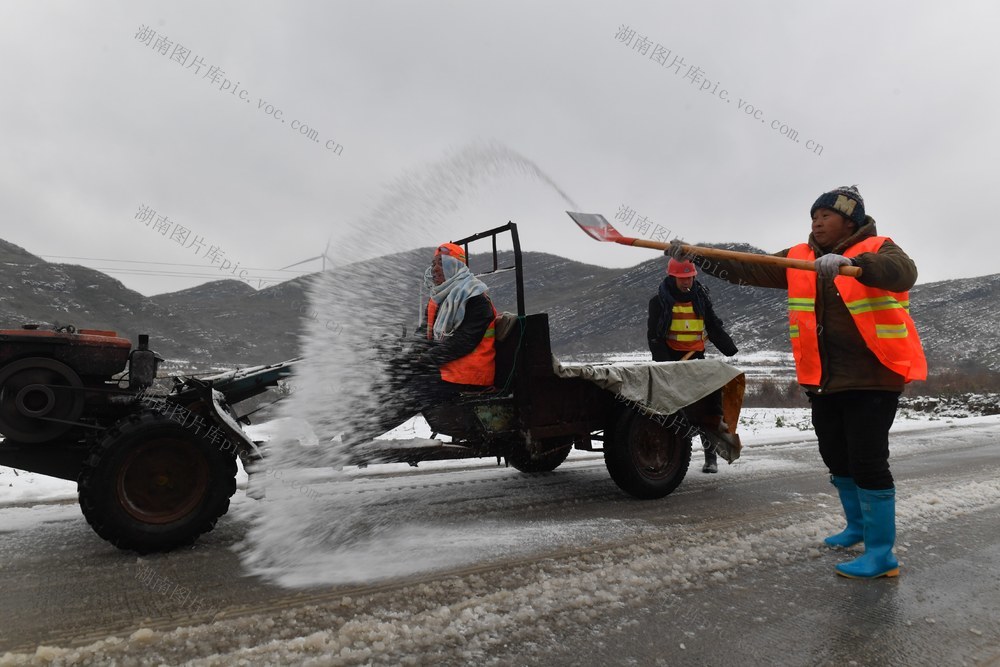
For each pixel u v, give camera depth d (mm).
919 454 7250
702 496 4910
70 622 2453
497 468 6266
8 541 3604
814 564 3168
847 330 3057
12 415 3420
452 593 2748
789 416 15117
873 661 2119
